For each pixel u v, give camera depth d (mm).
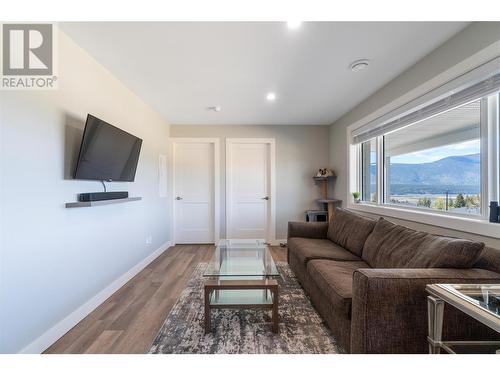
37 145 1570
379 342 1247
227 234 4527
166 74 2469
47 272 1630
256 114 3891
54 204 1703
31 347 1495
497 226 1504
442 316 1129
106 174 2219
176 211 4566
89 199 1974
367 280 1253
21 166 1453
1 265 1335
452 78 1803
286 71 2400
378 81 2623
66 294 1803
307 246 2670
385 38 1855
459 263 1358
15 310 1403
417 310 1251
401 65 2266
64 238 1792
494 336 1226
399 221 2490
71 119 1889
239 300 1938
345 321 1484
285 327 1849
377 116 2852
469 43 1673
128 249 2818
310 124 4527
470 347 1163
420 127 2379
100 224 2254
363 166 3529
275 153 4539
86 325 1879
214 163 4508
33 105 1547
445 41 1873
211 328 1836
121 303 2240
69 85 1868
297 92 2943
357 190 3633
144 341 1680
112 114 2486
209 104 3393
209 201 4598
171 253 3965
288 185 4559
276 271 2039
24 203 1470
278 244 4555
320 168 4555
